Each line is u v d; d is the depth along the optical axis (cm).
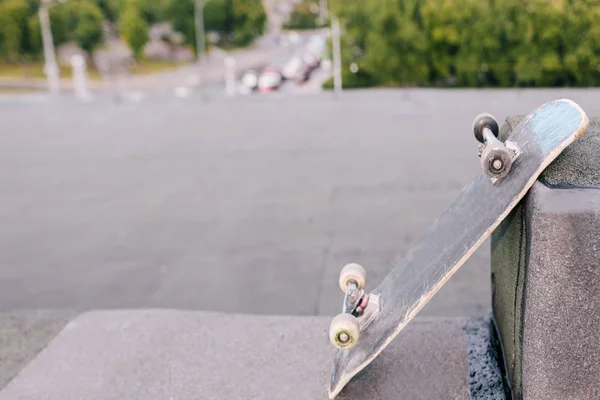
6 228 563
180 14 5025
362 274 177
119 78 4294
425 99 1312
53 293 413
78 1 4506
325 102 1387
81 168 809
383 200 571
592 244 123
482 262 389
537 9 1242
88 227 553
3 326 224
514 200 128
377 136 911
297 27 7119
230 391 173
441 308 335
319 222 520
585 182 127
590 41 1158
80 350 201
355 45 2188
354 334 145
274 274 418
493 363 171
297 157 791
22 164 852
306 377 177
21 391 181
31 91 3656
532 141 137
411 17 1919
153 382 181
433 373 169
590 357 129
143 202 624
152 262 457
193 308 377
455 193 578
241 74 4391
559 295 126
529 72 1313
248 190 643
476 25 1605
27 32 4172
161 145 949
